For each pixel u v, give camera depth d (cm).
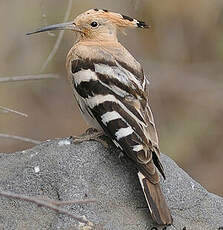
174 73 1922
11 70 1784
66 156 1042
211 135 1886
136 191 1033
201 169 1848
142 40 1906
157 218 975
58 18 1733
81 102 1088
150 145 1020
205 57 1988
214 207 1053
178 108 1905
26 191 1028
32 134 1808
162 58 1920
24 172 1038
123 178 1039
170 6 1866
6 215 1010
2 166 1058
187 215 1041
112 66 1075
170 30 1898
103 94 1053
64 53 1789
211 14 1894
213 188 1833
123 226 998
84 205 1009
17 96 1803
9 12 1777
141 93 1059
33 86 1817
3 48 1778
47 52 1786
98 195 1023
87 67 1080
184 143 1858
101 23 1161
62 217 997
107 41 1155
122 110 1039
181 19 1891
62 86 1839
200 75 1936
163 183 1055
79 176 1029
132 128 1026
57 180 1026
